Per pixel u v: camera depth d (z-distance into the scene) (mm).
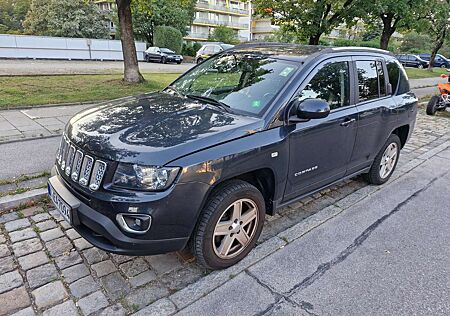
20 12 54406
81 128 2660
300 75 3104
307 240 3332
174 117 2773
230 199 2648
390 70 4422
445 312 2480
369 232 3529
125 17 11688
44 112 7770
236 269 2861
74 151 2553
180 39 36562
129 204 2232
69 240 3098
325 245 3264
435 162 5793
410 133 4953
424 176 5148
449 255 3188
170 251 2484
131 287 2582
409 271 2928
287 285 2699
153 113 2857
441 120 9297
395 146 4711
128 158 2262
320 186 3605
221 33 47188
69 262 2812
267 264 2943
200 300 2496
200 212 2525
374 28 18234
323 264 2977
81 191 2441
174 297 2510
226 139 2551
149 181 2252
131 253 2348
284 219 3746
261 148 2707
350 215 3873
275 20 14422
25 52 24828
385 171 4707
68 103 8734
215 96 3297
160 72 18891
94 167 2359
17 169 4461
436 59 39125
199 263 2770
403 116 4539
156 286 2611
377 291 2672
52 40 25750
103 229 2309
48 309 2332
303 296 2588
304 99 3035
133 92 10688
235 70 3537
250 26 64188
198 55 26672
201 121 2723
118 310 2359
